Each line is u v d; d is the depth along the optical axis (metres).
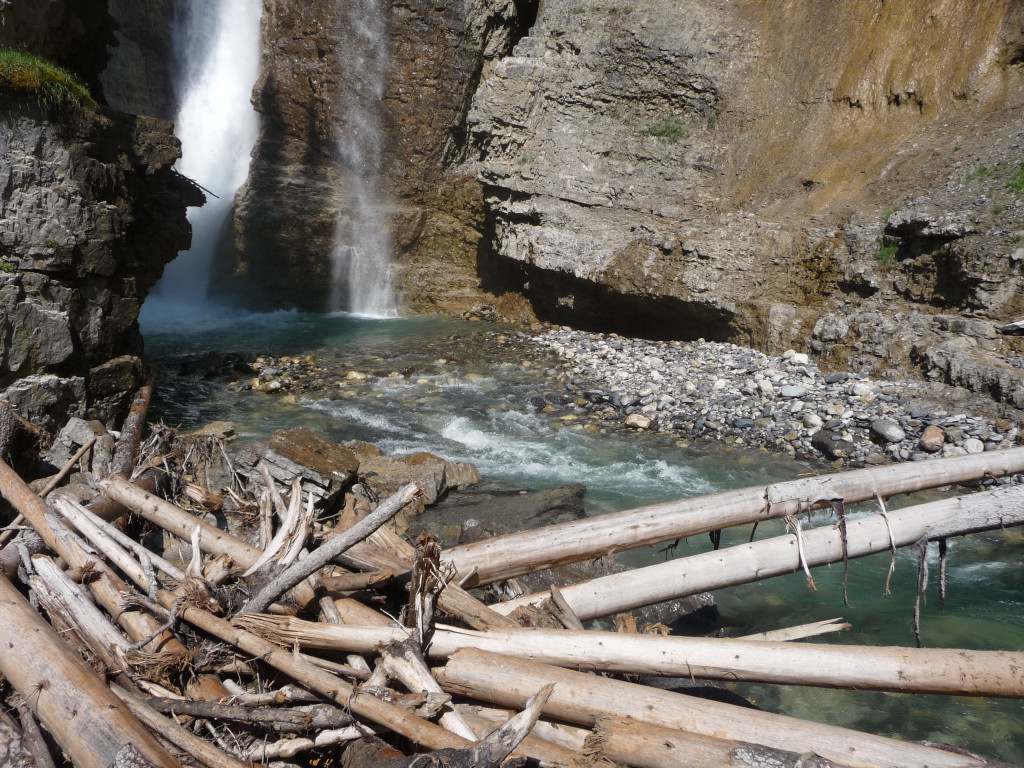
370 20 23.14
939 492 10.28
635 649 4.21
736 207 19.61
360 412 13.73
